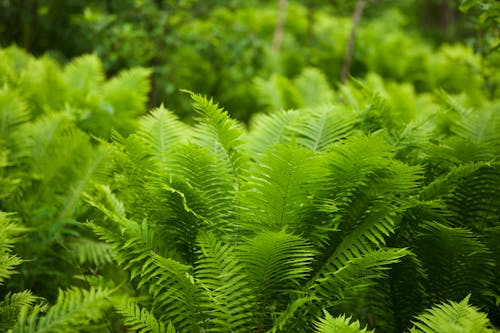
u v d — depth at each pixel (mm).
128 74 5555
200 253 2795
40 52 7461
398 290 2807
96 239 3627
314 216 2643
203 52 6680
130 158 2775
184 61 7023
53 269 3332
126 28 5734
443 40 12430
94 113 4418
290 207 2539
